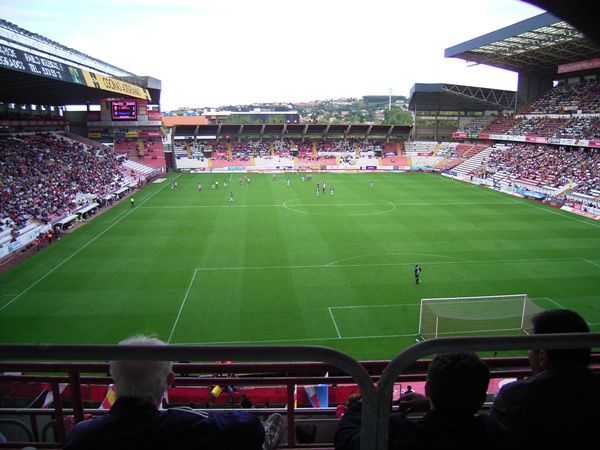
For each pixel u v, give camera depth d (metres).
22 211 42.75
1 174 50.19
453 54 74.19
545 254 35.72
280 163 93.88
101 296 27.69
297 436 5.14
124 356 2.44
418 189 69.00
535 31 57.56
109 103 84.56
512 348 2.64
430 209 53.78
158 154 87.44
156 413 2.97
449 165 89.25
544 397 3.09
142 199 60.31
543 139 74.00
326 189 68.69
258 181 77.56
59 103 76.94
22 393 9.70
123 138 86.88
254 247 37.91
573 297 27.38
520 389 3.21
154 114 86.19
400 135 103.81
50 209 46.03
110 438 2.82
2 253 34.88
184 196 62.56
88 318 24.72
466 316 23.61
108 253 36.31
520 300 25.03
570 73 83.50
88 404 12.38
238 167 90.94
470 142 96.19
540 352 3.39
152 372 2.95
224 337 22.77
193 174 86.38
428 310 23.94
